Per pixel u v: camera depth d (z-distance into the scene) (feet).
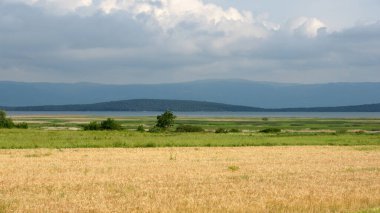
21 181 94.38
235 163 136.36
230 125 591.78
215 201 73.41
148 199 74.79
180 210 67.00
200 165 129.80
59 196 77.56
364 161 145.38
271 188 86.99
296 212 67.05
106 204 70.85
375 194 81.05
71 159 146.61
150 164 131.85
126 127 504.43
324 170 118.93
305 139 254.47
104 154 166.71
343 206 71.31
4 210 66.44
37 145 202.49
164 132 339.36
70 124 585.22
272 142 233.35
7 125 378.94
